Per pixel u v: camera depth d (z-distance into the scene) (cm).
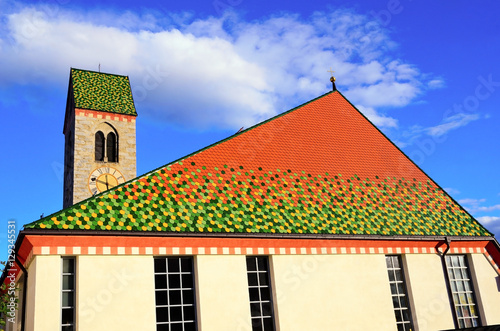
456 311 2433
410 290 2353
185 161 2230
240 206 2166
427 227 2534
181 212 2003
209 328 1866
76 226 1748
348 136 2831
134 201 1952
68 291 1712
